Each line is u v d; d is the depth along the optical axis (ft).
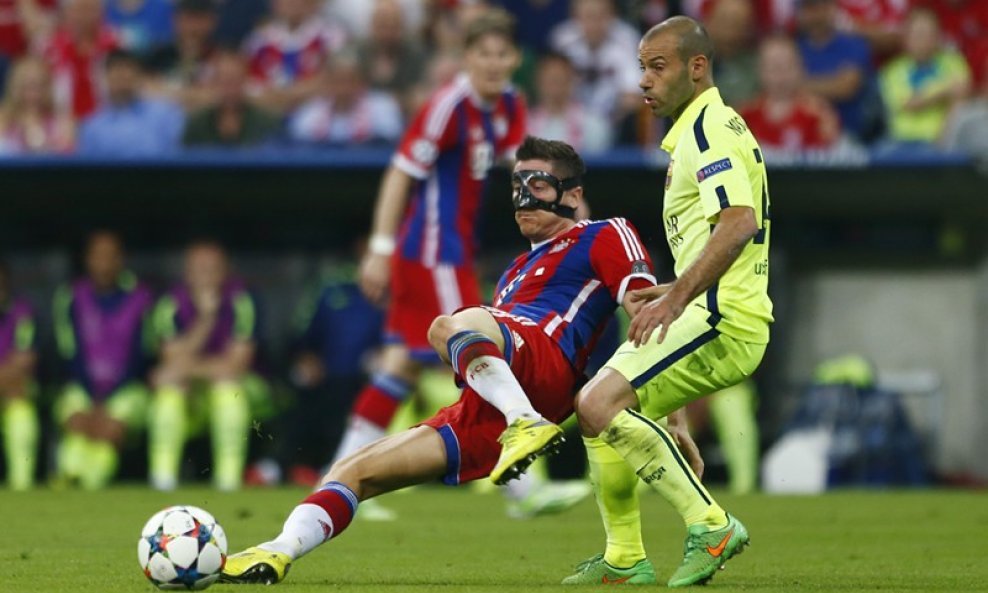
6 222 190.80
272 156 179.73
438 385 171.01
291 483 179.42
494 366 68.08
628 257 74.13
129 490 162.81
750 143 72.18
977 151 175.52
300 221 191.52
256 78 204.54
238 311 177.78
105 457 177.06
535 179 75.51
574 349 73.72
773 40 181.88
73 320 179.42
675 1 196.24
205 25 205.67
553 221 75.92
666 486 69.56
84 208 188.14
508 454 65.05
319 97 191.83
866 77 188.96
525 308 74.08
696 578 69.05
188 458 172.96
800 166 176.55
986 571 80.43
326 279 181.78
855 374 172.55
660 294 71.26
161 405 174.29
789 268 187.32
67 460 176.55
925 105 189.06
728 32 188.34
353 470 69.67
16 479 178.81
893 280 185.57
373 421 122.42
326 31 205.16
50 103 197.47
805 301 187.62
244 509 129.80
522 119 124.47
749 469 171.73
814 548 96.22
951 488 175.73
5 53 211.41
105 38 202.39
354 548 96.32
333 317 177.99
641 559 73.36
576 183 76.18
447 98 120.88
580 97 190.60
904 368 185.57
